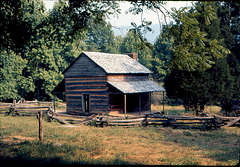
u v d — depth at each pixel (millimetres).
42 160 9250
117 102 26547
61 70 50062
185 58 12188
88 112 26938
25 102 35156
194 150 11414
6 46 10141
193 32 11039
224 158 9641
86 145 12125
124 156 10336
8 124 19016
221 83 24766
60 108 36500
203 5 10406
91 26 11203
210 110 28781
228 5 31234
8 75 44312
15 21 10078
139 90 25688
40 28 11508
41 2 11250
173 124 18453
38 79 48438
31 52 11203
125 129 17359
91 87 26578
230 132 15828
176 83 24828
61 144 12156
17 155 9898
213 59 24516
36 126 18172
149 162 9211
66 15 10945
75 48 50531
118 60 29781
